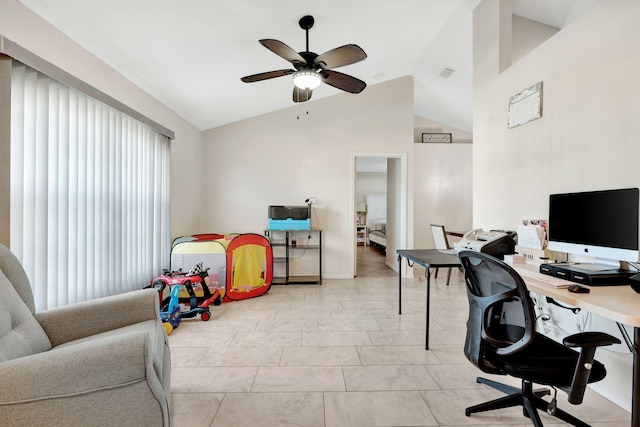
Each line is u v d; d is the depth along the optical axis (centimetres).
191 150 418
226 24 236
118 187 248
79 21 198
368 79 441
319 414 156
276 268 458
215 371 197
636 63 155
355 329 267
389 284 429
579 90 187
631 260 141
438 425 148
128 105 275
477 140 293
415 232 564
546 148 212
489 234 249
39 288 176
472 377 192
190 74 295
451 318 296
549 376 123
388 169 563
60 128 190
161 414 106
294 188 460
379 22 292
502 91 258
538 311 222
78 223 206
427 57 394
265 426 147
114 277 243
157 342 138
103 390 98
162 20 215
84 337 145
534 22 312
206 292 310
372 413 157
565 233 177
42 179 176
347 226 463
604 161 171
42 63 169
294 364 206
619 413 159
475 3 287
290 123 459
